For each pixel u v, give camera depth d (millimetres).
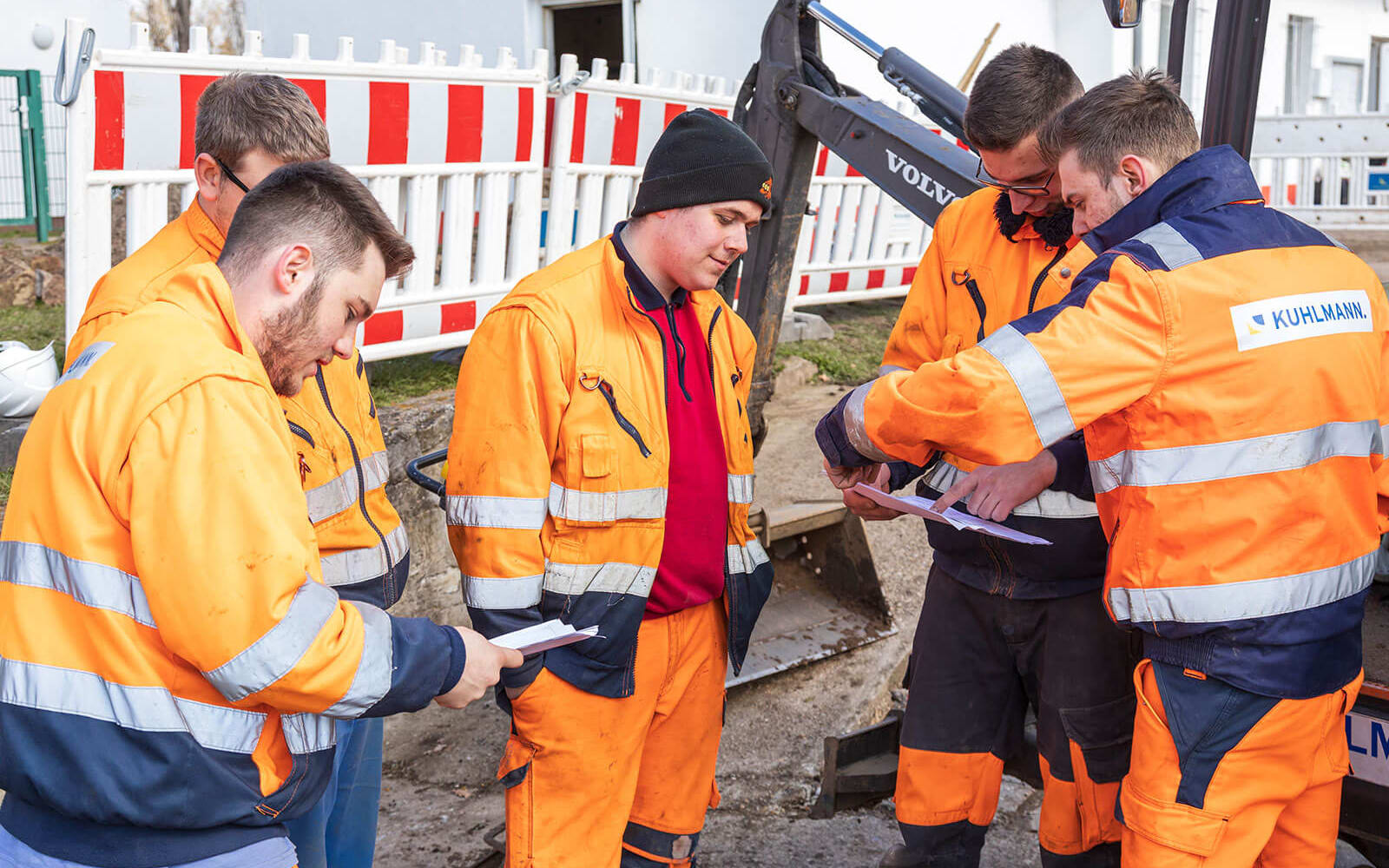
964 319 2596
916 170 3260
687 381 2412
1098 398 1869
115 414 1519
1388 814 2428
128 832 1555
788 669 4109
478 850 3260
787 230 3686
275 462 1566
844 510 4309
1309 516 1891
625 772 2379
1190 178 1973
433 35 8945
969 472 2562
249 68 4133
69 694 1520
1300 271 1920
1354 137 6117
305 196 1672
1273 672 1897
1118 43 9578
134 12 12078
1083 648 2453
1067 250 2404
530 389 2207
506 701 2324
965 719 2672
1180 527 1908
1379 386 2016
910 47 8367
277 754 1670
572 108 5305
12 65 10219
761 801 3557
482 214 5078
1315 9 11648
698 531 2402
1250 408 1853
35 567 1545
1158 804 1990
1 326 6234
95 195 3891
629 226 2330
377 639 1647
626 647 2305
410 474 2631
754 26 7656
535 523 2209
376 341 4742
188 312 1632
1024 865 3287
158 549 1473
